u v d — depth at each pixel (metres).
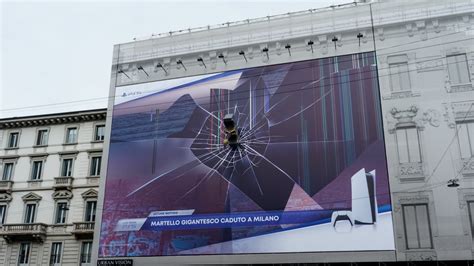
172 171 32.28
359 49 31.48
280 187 29.75
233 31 34.59
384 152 28.83
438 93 29.30
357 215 27.92
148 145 33.50
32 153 41.22
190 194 31.33
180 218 30.97
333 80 31.27
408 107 29.44
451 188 27.19
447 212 26.83
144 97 34.94
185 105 33.75
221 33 34.88
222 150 31.72
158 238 30.94
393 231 27.14
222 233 29.81
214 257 29.47
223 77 33.69
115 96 35.62
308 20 33.19
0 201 40.19
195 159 32.09
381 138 29.19
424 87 29.64
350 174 28.88
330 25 32.56
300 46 32.75
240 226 29.62
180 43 35.59
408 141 28.75
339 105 30.61
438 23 30.72
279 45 33.19
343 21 32.41
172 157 32.66
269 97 32.12
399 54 30.72
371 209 27.84
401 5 31.67
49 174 39.97
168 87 34.66
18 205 39.66
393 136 29.09
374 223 27.53
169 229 30.92
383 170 28.45
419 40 30.67
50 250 37.53
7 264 37.84
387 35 31.33
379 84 30.38
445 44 30.22
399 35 31.11
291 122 31.08
